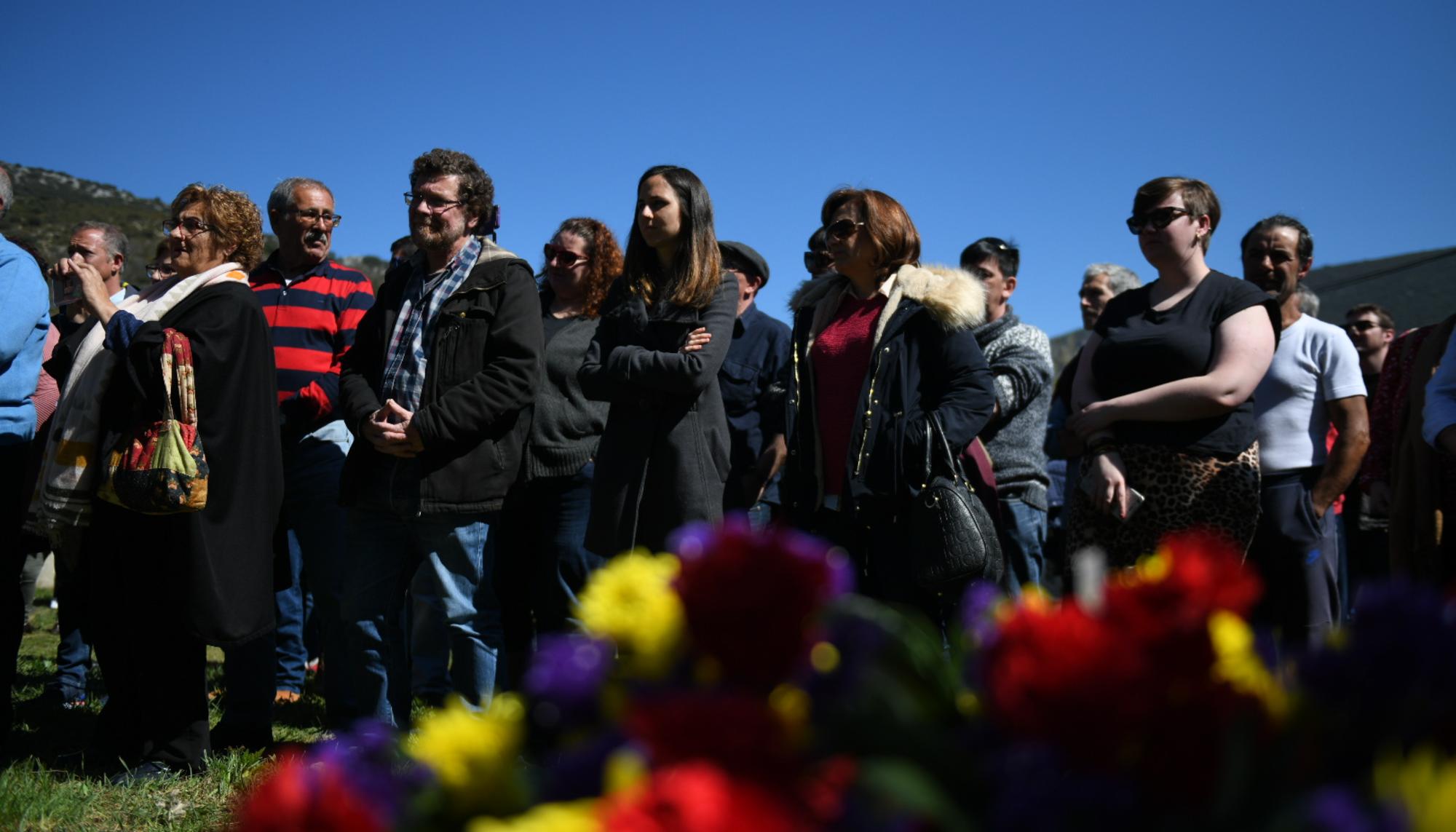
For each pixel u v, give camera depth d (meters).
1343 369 3.72
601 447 3.87
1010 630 0.96
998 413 4.64
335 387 4.70
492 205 4.17
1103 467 3.18
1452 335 3.08
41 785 3.30
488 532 3.92
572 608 4.28
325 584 4.40
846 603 1.11
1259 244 3.88
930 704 1.07
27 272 3.88
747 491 4.54
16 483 3.81
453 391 3.74
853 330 3.73
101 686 5.52
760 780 0.83
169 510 3.43
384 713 3.84
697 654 1.08
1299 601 3.54
